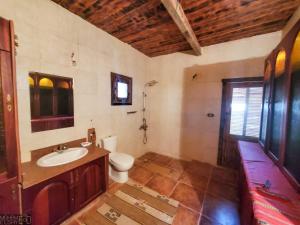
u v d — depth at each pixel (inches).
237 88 106.3
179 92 131.4
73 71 79.0
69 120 78.9
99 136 97.4
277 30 91.0
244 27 87.6
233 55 106.0
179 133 134.5
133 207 74.0
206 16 76.1
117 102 110.7
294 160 47.0
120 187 90.0
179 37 102.8
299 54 46.2
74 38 78.1
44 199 54.1
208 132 120.6
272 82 69.9
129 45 117.9
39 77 65.2
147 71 144.0
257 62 98.3
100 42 93.3
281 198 40.3
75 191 65.3
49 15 66.9
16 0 56.5
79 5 70.3
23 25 58.9
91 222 64.5
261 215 34.1
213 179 100.6
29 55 61.4
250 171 55.9
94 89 91.7
